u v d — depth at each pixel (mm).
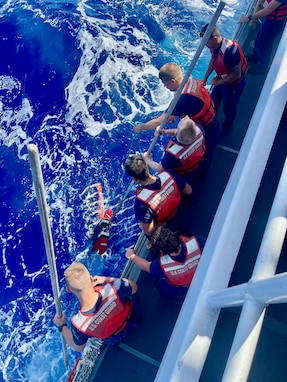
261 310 1859
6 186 8375
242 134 5586
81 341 3936
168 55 10117
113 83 9648
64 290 7285
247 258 3357
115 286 3889
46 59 10070
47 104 9375
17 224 7941
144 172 3867
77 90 9547
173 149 4184
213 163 5332
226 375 1802
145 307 4430
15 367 6633
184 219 4922
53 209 7953
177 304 4441
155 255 4629
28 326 6977
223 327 3305
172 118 5074
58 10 10773
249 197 2814
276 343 2947
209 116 4508
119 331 4020
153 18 10695
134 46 10195
